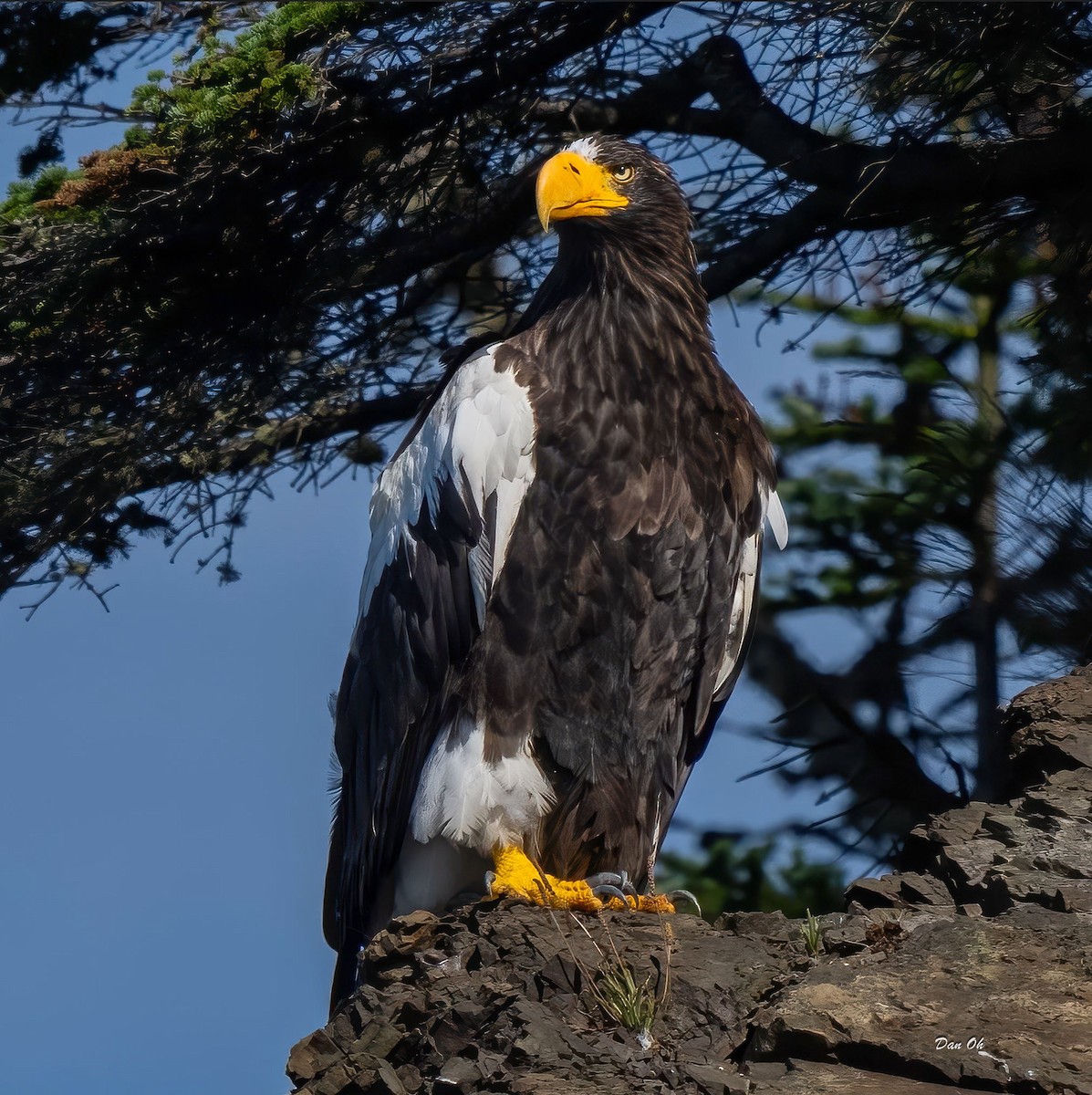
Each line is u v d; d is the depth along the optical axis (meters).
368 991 5.49
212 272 11.95
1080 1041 4.64
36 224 11.61
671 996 5.18
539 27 12.08
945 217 12.55
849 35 11.60
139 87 11.70
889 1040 4.70
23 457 12.01
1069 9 11.23
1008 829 6.22
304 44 11.37
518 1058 4.88
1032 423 12.66
